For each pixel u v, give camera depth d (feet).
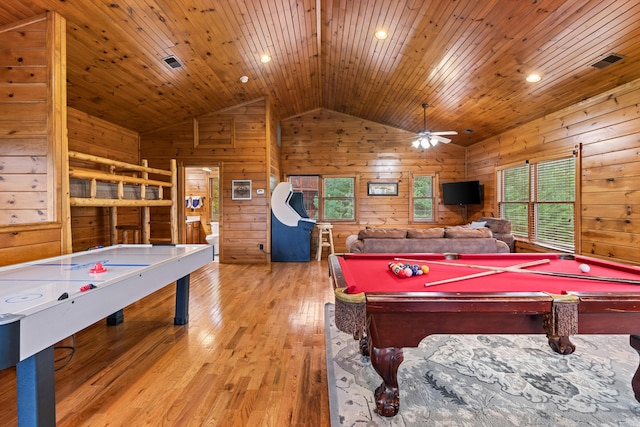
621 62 10.40
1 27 9.12
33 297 4.57
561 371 6.85
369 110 22.08
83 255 8.66
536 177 16.71
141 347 8.23
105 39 10.68
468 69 13.20
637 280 5.95
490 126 19.01
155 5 9.67
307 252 20.36
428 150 24.36
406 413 5.48
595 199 12.85
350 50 14.30
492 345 8.17
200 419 5.46
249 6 10.76
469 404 5.74
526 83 13.20
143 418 5.48
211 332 9.21
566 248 14.57
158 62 12.77
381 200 24.48
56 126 9.06
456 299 4.80
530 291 5.42
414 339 5.16
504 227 18.19
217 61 13.89
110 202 10.98
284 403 5.90
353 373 6.81
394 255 8.75
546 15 9.13
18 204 9.02
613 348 7.93
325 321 10.02
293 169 24.43
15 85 9.09
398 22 11.28
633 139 11.25
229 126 19.74
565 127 14.53
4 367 3.60
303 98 21.33
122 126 18.12
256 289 13.83
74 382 6.59
